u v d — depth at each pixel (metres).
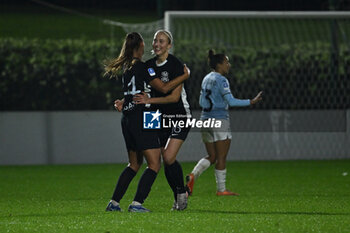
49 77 49.91
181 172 25.55
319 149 50.00
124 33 58.91
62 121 48.84
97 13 87.50
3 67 49.75
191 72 49.19
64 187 36.16
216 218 22.78
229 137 32.03
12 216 24.50
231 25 59.84
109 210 25.28
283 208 26.72
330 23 48.81
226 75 49.53
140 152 25.41
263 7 79.12
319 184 36.69
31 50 49.84
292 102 50.34
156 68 25.23
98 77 49.81
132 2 89.31
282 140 49.94
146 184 24.70
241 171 43.69
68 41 50.22
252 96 50.03
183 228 20.80
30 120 48.66
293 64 50.06
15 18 75.06
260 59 49.91
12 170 45.28
